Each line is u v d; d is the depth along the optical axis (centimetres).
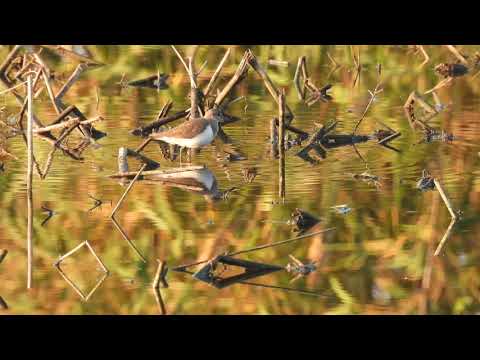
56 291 1095
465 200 1405
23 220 1323
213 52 2709
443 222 1313
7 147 1738
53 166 1603
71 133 1850
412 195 1431
